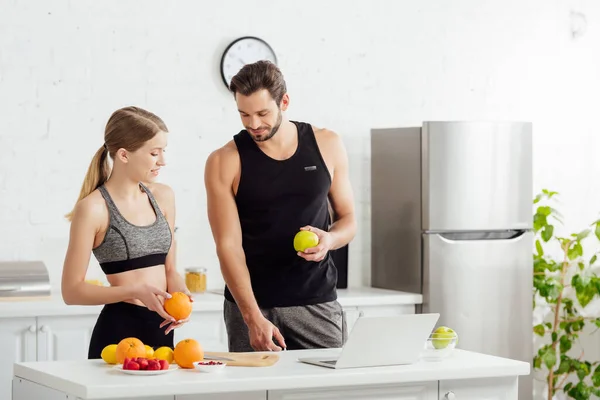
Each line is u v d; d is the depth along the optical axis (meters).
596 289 5.58
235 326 3.49
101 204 3.29
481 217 5.23
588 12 6.15
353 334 2.76
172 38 5.28
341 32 5.62
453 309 5.19
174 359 2.82
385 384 2.81
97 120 5.16
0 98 4.99
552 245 6.05
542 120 6.06
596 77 6.16
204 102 5.35
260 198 3.42
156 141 3.29
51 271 5.09
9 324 4.46
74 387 2.52
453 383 2.90
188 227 5.32
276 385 2.64
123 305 3.29
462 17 5.88
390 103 5.73
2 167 5.00
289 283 3.46
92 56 5.15
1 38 5.00
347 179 3.62
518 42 6.01
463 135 5.18
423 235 5.19
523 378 5.39
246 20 5.42
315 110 5.58
